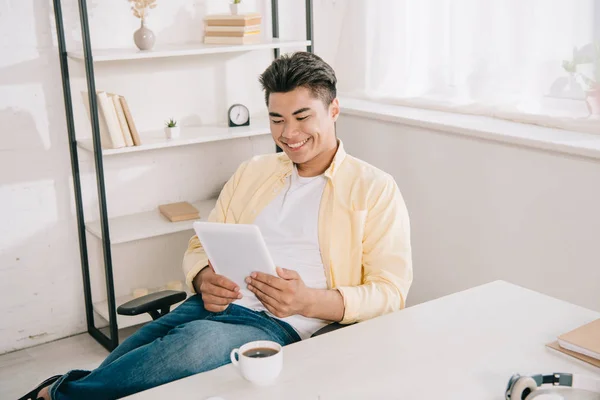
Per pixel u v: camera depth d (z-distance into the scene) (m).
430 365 1.43
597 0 2.73
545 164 2.73
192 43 3.41
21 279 3.20
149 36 3.08
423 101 3.45
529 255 2.87
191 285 2.07
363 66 3.75
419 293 3.42
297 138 1.92
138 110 3.36
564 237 2.73
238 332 1.80
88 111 3.01
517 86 3.07
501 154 2.89
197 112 3.52
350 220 1.96
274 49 3.68
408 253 1.95
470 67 3.24
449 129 3.04
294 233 2.01
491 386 1.34
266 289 1.74
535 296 1.76
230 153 3.64
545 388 1.30
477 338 1.54
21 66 3.03
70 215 3.26
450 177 3.14
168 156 3.46
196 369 1.67
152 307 2.02
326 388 1.35
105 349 3.23
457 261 3.20
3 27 2.96
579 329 1.50
